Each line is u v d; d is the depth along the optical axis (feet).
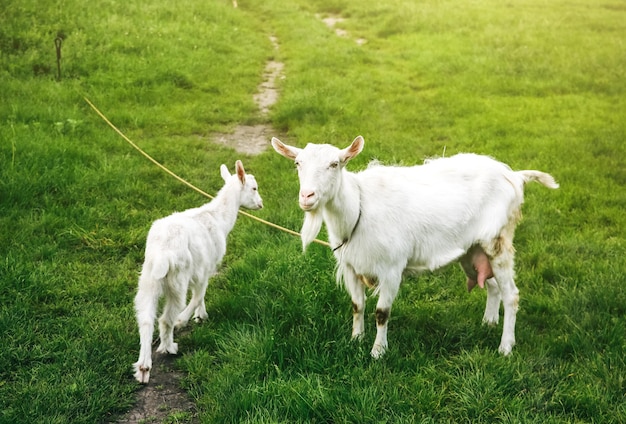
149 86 24.49
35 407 9.54
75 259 13.30
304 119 22.29
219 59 29.66
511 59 30.45
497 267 11.09
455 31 36.94
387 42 35.81
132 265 13.39
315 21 40.93
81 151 17.40
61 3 30.53
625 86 26.73
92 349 10.75
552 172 17.75
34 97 21.17
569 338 10.99
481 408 9.52
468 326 11.38
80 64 24.84
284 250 13.53
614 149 19.30
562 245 14.16
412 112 23.53
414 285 12.91
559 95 25.90
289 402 9.57
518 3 44.57
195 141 19.85
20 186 15.03
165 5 35.73
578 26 37.06
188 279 10.85
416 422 9.35
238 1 45.75
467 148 19.94
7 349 10.51
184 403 10.09
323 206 10.37
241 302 11.94
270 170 18.01
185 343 11.23
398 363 10.36
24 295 11.84
